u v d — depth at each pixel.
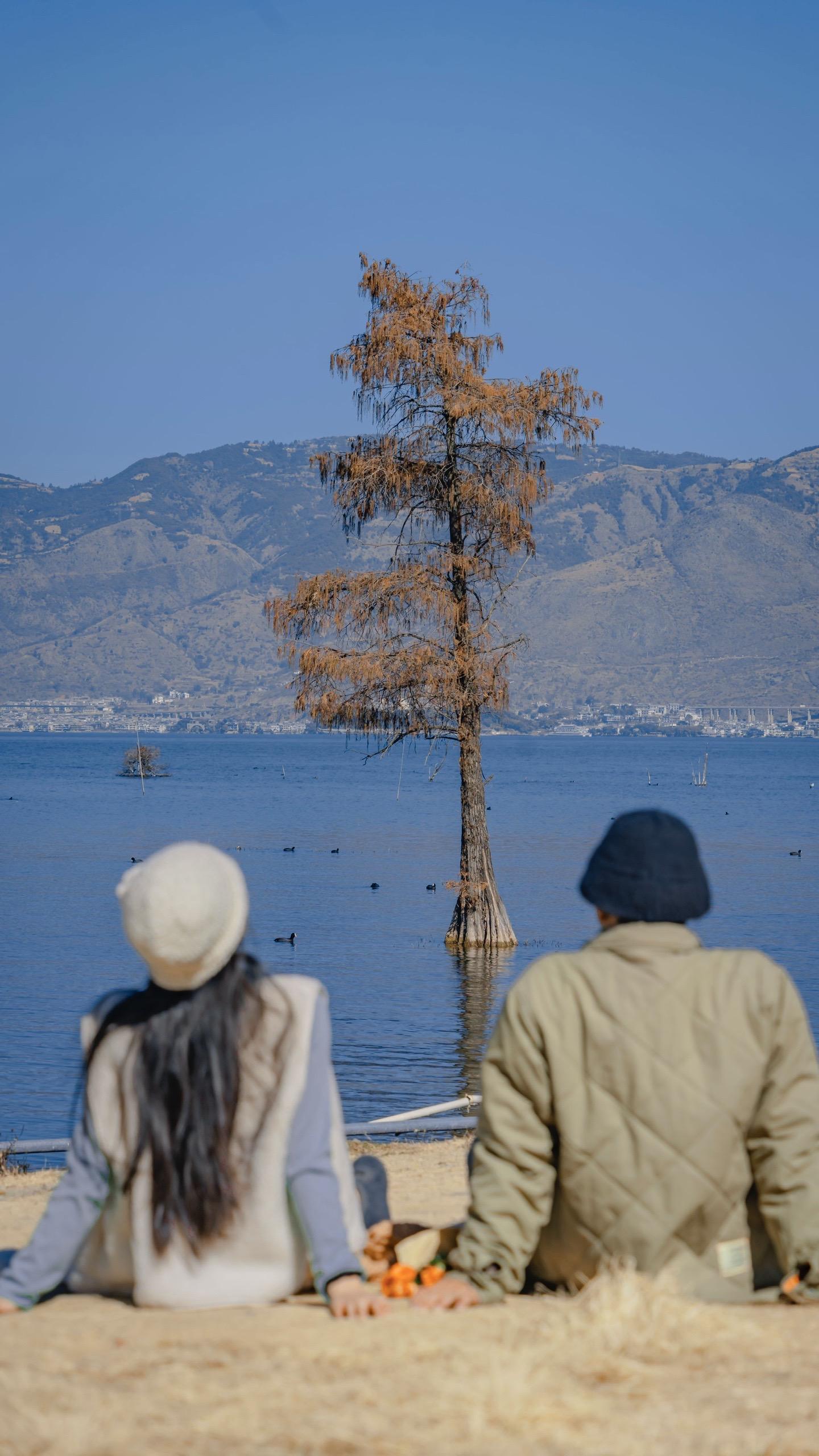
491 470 49.16
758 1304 5.88
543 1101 5.91
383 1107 29.00
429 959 53.31
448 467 49.09
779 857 110.38
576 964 5.92
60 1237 5.86
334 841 124.94
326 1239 5.67
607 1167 5.79
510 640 49.06
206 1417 4.46
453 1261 6.07
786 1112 5.82
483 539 49.56
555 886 84.50
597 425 48.41
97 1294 6.18
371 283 48.88
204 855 5.62
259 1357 5.07
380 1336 5.31
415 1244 6.35
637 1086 5.77
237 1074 5.62
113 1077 5.72
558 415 48.47
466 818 54.00
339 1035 38.31
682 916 5.97
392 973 49.69
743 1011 5.80
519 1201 5.96
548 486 48.31
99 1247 6.08
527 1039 5.89
